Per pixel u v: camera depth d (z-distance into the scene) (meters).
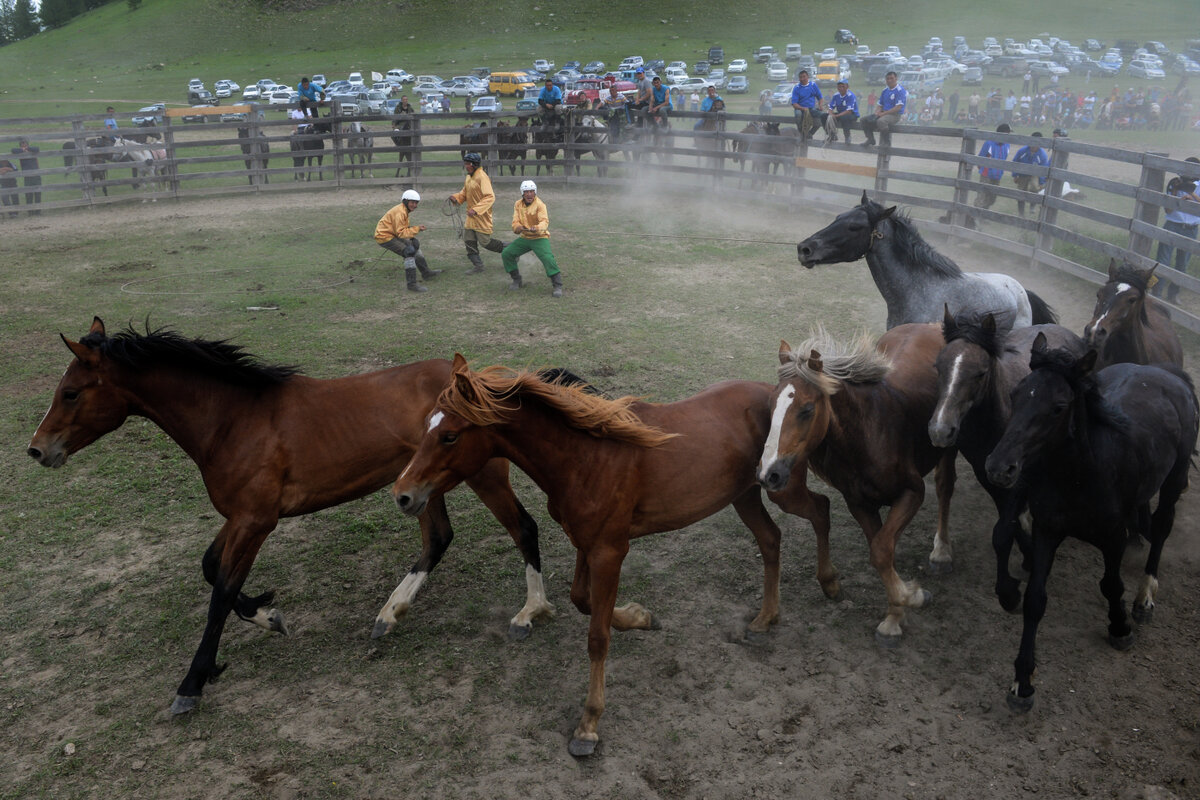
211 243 14.20
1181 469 4.63
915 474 4.57
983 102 43.56
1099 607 4.83
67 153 17.14
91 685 4.34
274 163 22.56
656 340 9.12
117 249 13.88
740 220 15.44
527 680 4.32
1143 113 34.66
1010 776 3.68
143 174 19.45
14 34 106.44
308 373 8.31
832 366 4.22
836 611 4.84
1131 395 4.59
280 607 4.95
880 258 6.79
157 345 4.21
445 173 21.08
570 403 3.77
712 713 4.08
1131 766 3.72
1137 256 9.40
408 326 9.78
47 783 3.72
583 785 3.67
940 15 76.75
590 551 3.93
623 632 4.68
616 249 13.38
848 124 14.59
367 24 82.25
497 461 4.57
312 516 5.96
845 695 4.18
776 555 4.52
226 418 4.32
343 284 11.63
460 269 12.39
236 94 58.16
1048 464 3.98
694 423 4.12
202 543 5.62
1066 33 68.75
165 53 79.56
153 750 3.90
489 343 9.13
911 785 3.64
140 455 6.86
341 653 4.55
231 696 4.24
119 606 4.97
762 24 76.19
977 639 4.57
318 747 3.89
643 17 79.62
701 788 3.65
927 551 5.46
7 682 4.37
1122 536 4.15
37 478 6.50
